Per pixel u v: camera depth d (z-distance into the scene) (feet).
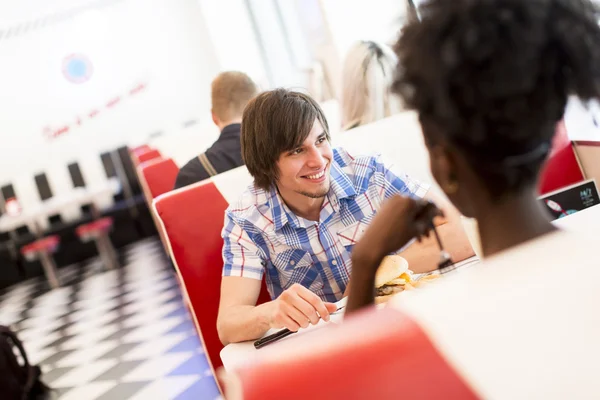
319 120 4.77
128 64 27.43
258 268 5.12
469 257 3.92
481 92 1.56
